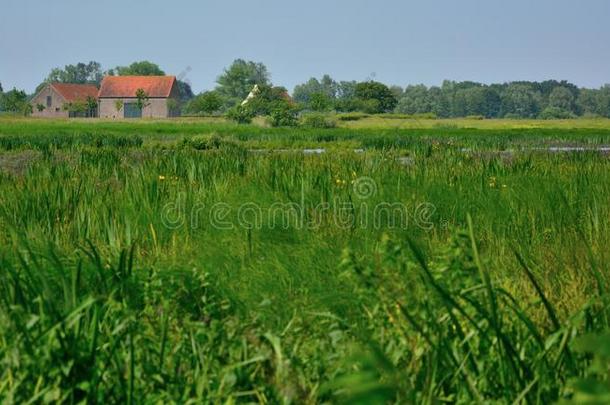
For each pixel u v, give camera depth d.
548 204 23.53
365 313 11.72
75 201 24.14
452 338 10.27
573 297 13.06
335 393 8.98
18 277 11.24
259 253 17.41
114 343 9.66
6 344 9.48
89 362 9.38
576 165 39.75
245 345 10.08
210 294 12.82
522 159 44.28
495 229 21.30
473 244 9.44
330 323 11.76
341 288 13.59
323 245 17.69
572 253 16.69
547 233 20.23
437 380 9.55
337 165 38.03
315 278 14.74
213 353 10.05
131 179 30.14
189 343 10.52
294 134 135.50
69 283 12.43
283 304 12.79
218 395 9.11
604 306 10.35
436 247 17.66
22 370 9.05
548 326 11.28
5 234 19.27
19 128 174.50
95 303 10.61
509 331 10.65
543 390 8.97
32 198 23.23
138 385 9.62
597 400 5.36
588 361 9.49
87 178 31.02
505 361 9.41
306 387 9.59
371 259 15.38
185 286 12.66
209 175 32.81
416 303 10.75
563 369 9.65
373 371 6.02
